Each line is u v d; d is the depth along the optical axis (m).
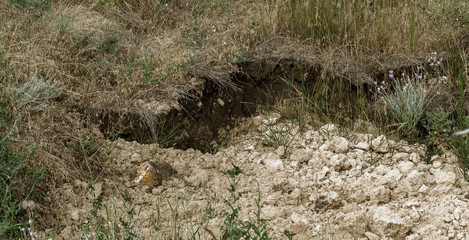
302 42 5.92
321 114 5.52
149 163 4.61
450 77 5.60
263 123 5.44
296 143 5.18
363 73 5.69
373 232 4.04
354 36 5.94
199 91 5.36
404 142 5.12
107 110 5.05
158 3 6.50
